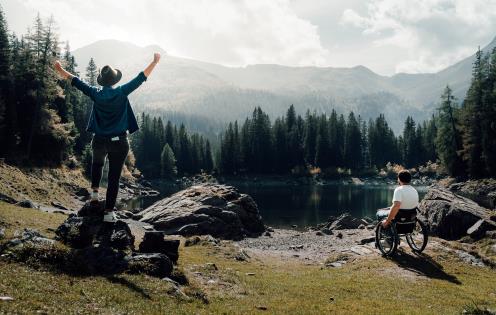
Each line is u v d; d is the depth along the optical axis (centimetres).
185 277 1043
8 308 611
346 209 6862
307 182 15512
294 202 8075
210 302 942
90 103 10744
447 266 1473
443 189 3231
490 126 8769
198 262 1515
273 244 3203
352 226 4534
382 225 1587
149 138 17075
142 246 1157
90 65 11575
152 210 3831
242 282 1215
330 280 1325
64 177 6412
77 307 688
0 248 890
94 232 1021
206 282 1123
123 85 898
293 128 17362
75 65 10738
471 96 9306
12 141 6069
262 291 1130
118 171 958
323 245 3153
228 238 3356
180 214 3438
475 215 2628
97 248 956
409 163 16662
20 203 2591
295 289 1182
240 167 16725
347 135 17275
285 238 3606
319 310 958
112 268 934
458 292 1181
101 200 1088
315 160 16900
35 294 697
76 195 5666
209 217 3397
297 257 2394
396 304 1034
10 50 7050
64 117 8231
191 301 898
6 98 6234
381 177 16375
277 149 16825
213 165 17788
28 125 6638
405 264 1476
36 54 6800
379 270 1426
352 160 17138
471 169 9200
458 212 2653
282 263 2030
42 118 6681
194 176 16900
